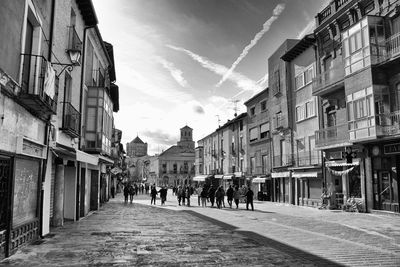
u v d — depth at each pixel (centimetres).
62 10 1305
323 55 2548
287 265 759
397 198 1823
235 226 1436
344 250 925
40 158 1052
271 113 3534
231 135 4825
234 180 4612
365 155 2052
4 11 738
